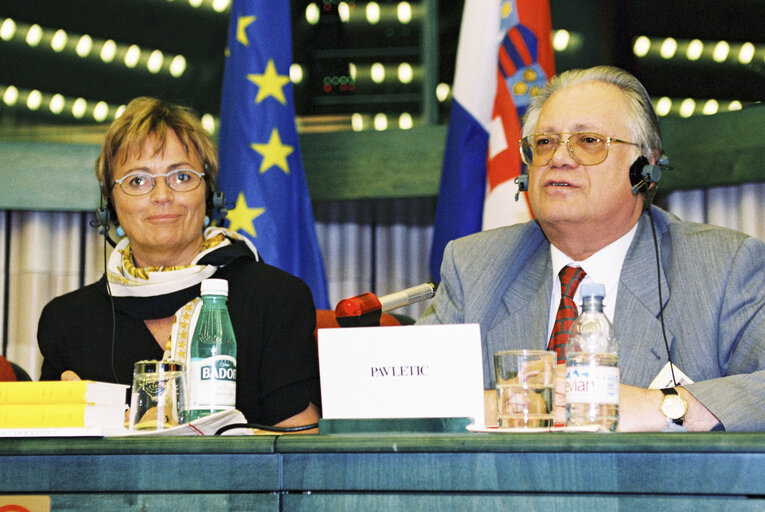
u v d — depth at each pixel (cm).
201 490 249
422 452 239
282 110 718
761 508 216
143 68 998
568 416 289
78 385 269
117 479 253
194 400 332
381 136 904
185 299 444
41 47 980
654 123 411
